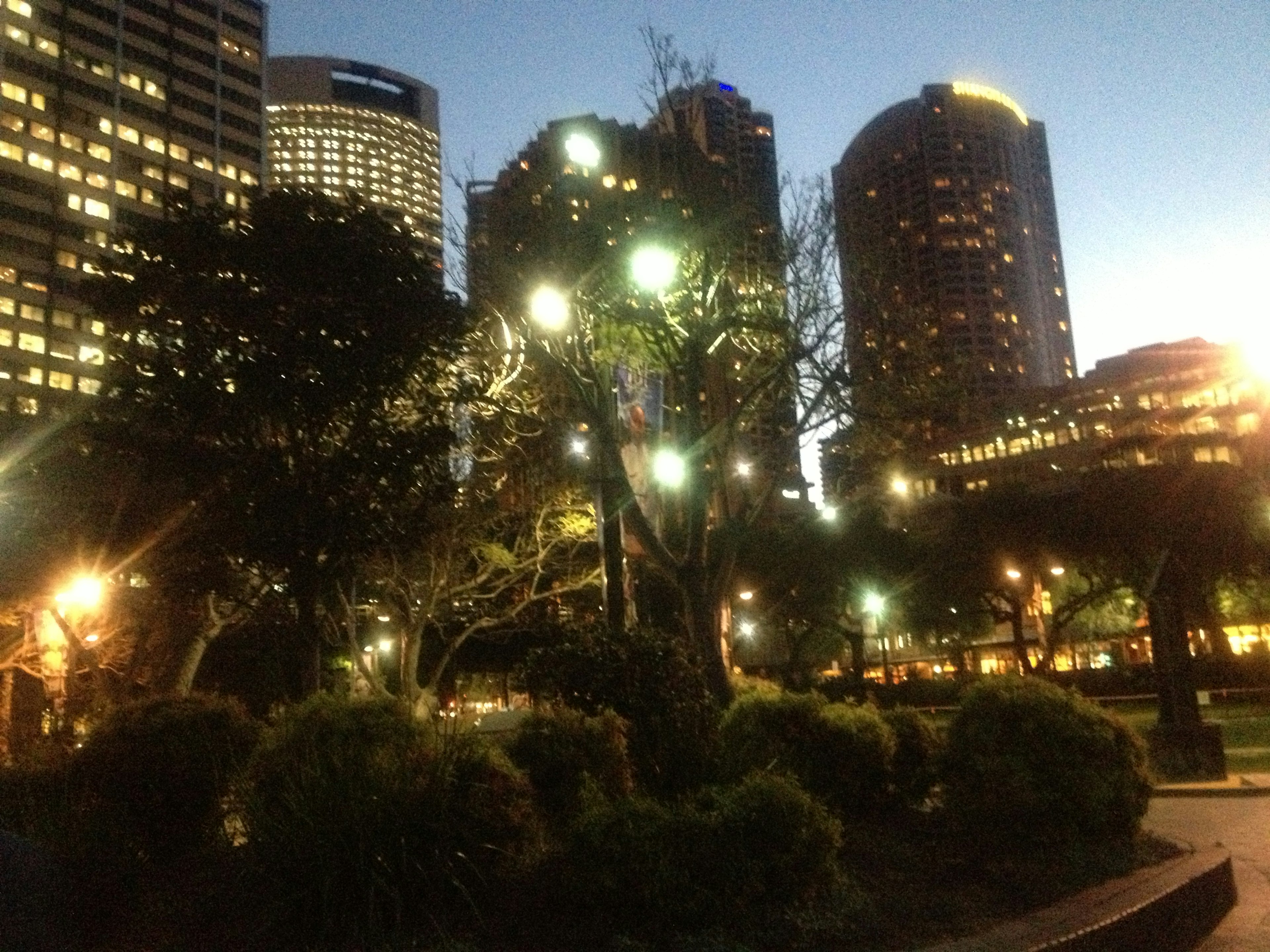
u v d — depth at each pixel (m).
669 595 24.50
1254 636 65.31
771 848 6.45
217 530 12.58
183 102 123.50
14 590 20.73
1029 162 197.12
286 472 11.95
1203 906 8.45
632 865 6.14
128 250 12.59
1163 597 20.14
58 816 6.70
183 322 12.16
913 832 9.34
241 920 6.08
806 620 53.72
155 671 25.44
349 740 7.55
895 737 10.10
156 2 122.25
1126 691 50.72
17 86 110.06
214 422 11.88
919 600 50.44
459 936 5.92
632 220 15.71
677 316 15.88
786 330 16.27
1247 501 40.00
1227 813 15.85
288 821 6.22
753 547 44.81
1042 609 57.28
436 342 12.61
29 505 19.72
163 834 8.04
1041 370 183.12
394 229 12.92
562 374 15.92
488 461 21.61
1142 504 40.44
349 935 5.82
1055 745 8.72
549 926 6.17
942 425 18.02
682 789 8.64
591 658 10.67
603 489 14.74
